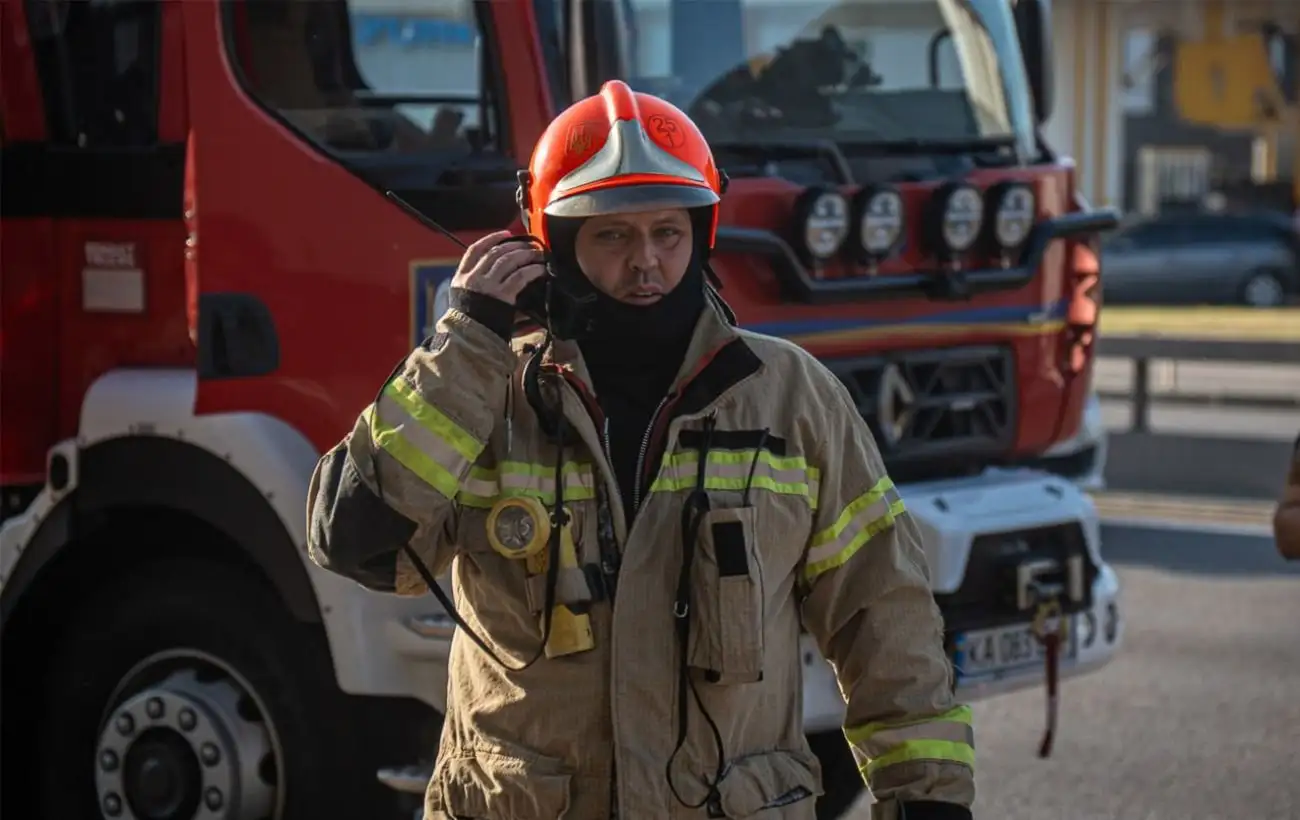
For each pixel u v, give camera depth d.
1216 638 14.27
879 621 5.38
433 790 5.53
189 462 8.24
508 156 8.09
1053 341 9.70
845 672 5.47
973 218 9.02
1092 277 9.89
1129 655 13.82
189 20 8.00
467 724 5.38
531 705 5.21
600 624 5.18
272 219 8.00
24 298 8.87
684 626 5.13
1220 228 53.34
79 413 8.84
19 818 9.29
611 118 5.27
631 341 5.35
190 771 8.47
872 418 8.79
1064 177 9.84
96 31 8.87
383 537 5.13
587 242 5.29
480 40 8.18
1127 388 30.72
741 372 5.30
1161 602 15.46
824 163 8.87
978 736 11.92
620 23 8.30
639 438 5.32
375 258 7.92
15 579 8.77
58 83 8.97
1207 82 69.94
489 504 5.26
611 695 5.14
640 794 5.09
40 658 9.15
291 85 8.41
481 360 5.08
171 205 8.55
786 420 5.34
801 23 9.35
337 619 7.88
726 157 8.61
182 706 8.45
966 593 8.69
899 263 8.87
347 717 8.34
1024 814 10.41
